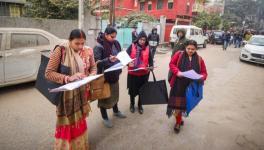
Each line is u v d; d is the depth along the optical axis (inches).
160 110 188.1
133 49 161.9
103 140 137.4
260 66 438.3
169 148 133.1
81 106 109.3
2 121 155.1
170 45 700.7
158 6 1056.2
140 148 131.3
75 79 96.0
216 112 191.2
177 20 987.9
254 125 169.2
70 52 98.7
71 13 480.4
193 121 171.2
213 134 152.5
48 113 171.0
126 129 152.8
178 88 140.9
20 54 209.9
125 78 289.9
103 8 744.3
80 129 110.3
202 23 1098.7
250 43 482.0
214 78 314.8
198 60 139.7
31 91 217.6
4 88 223.6
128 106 194.2
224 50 713.0
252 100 227.0
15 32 207.6
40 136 138.8
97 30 459.8
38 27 382.9
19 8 593.0
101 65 133.5
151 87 153.9
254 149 136.6
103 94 135.3
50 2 462.6
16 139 134.3
